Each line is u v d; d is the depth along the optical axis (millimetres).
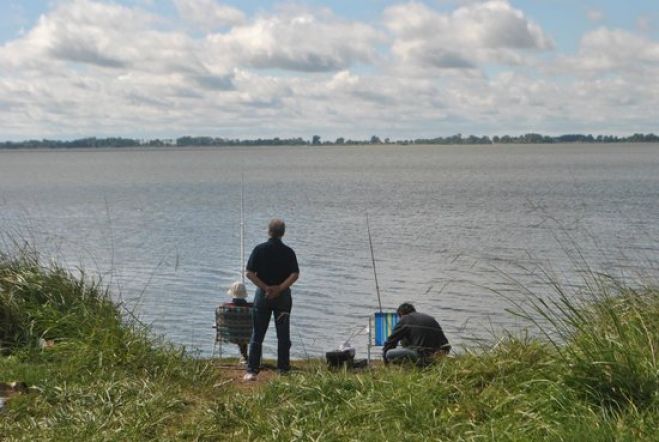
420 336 8734
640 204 47594
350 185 78375
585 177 86625
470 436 5453
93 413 6387
